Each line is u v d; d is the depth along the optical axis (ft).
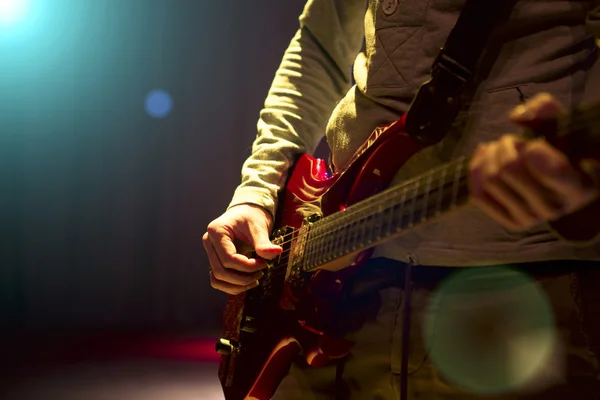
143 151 21.39
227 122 21.24
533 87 2.45
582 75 2.42
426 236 2.64
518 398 2.43
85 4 20.85
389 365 2.80
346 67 3.81
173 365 13.61
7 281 21.25
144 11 21.01
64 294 21.43
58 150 21.26
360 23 3.69
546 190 1.64
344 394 2.97
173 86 21.17
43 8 20.68
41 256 21.36
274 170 3.44
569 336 2.33
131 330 20.22
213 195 21.42
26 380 11.90
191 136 21.31
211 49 21.09
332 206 2.79
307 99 3.74
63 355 15.01
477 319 2.52
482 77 2.53
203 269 21.71
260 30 20.98
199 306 21.74
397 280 2.81
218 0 21.01
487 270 2.52
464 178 1.86
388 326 2.80
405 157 2.60
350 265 2.78
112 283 21.52
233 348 3.29
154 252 21.59
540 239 2.40
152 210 21.54
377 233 2.24
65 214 21.38
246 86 21.12
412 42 2.80
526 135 1.73
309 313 2.91
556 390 2.35
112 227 21.48
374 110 2.95
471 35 2.50
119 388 11.26
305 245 2.86
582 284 2.34
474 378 2.52
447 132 2.51
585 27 2.43
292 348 3.05
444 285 2.64
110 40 21.01
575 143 1.64
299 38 3.89
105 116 21.25
